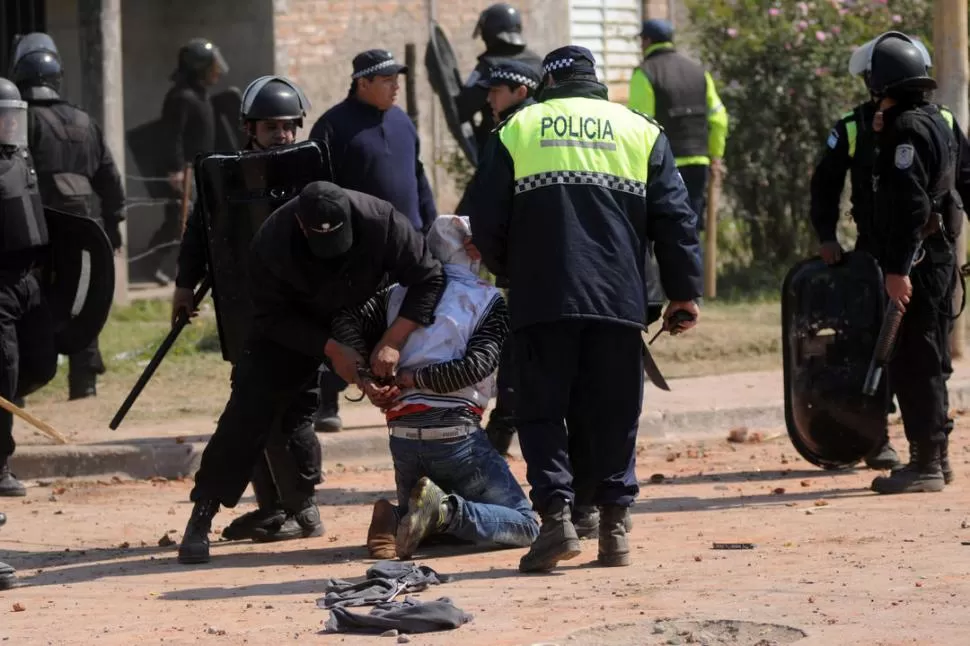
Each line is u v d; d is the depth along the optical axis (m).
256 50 41.06
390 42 41.56
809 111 38.94
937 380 19.86
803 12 38.84
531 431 15.18
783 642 12.33
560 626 12.86
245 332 17.59
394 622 12.97
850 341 20.75
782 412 26.61
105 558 17.45
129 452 23.16
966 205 20.30
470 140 31.31
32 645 13.08
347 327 16.38
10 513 20.53
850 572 14.71
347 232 15.36
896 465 21.73
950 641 12.04
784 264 39.59
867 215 20.56
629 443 15.48
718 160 36.16
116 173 27.55
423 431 16.84
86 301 21.27
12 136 20.28
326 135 22.11
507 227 15.18
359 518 19.70
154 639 13.10
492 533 16.72
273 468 18.06
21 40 27.08
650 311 15.67
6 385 20.62
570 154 14.99
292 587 15.27
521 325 14.98
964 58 29.86
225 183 17.42
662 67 32.94
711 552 16.23
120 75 35.47
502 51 26.67
